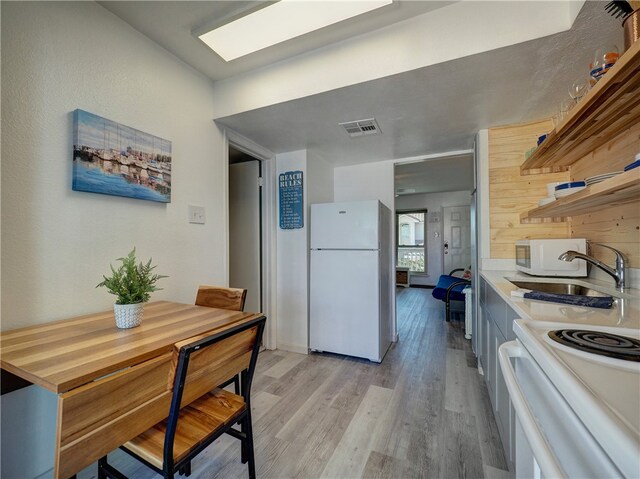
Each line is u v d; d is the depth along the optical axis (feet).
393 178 11.11
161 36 5.70
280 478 4.45
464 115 7.09
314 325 9.58
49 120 4.27
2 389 3.56
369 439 5.31
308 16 5.15
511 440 4.27
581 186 4.77
